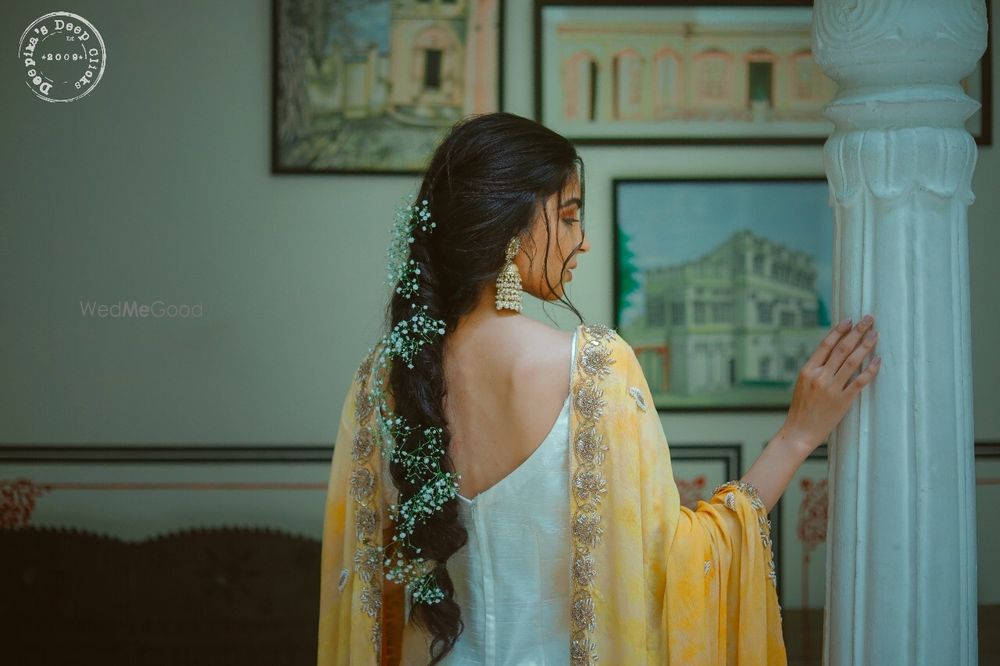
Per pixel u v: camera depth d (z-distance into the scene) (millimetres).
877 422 1869
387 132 4121
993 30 4168
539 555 1703
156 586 4051
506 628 1710
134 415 4176
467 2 4105
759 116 4172
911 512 1854
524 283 1772
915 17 1782
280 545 4070
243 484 4176
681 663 1700
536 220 1721
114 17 4125
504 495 1695
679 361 4238
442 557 1703
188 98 4141
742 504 1786
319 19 4094
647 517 1708
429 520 1707
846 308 1896
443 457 1718
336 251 4184
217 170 4160
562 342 1718
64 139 4137
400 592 1863
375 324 4184
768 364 4238
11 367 4152
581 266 4230
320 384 4203
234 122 4152
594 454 1673
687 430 4262
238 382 4191
